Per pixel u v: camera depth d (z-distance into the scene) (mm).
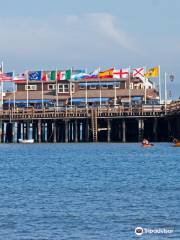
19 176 126438
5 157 181625
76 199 94500
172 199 93438
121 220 80375
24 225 78688
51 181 116750
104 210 86062
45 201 93062
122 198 94875
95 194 98938
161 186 107312
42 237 73625
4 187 108250
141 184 110375
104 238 73125
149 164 150125
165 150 197875
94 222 79688
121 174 127438
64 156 181000
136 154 183125
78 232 75438
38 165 153375
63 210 86375
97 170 137125
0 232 75688
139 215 82750
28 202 92375
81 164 154000
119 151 196375
